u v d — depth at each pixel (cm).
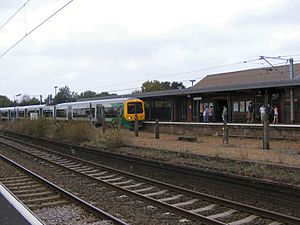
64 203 1017
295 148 1652
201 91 3306
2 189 777
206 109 3219
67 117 4394
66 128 2738
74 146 2281
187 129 2616
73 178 1441
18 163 1894
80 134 2456
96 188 1241
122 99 3375
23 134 3622
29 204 1016
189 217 870
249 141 2009
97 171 1614
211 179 1179
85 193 1169
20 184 1297
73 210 938
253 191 1028
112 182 1361
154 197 1117
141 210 955
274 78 4641
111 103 3528
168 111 3866
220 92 3272
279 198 952
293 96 2770
